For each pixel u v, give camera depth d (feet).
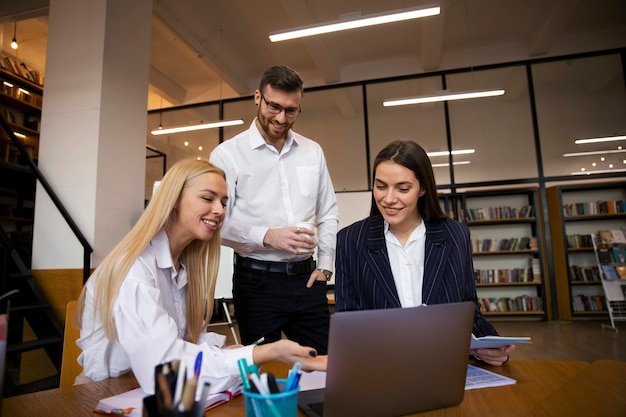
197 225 3.43
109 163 12.94
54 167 12.80
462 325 2.42
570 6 17.03
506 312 19.77
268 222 5.43
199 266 3.95
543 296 19.70
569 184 20.12
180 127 20.51
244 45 20.92
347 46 20.98
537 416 2.31
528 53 20.88
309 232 4.60
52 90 13.25
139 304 2.88
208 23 19.03
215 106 24.34
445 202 21.16
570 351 12.66
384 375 2.19
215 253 4.00
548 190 20.45
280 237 4.67
